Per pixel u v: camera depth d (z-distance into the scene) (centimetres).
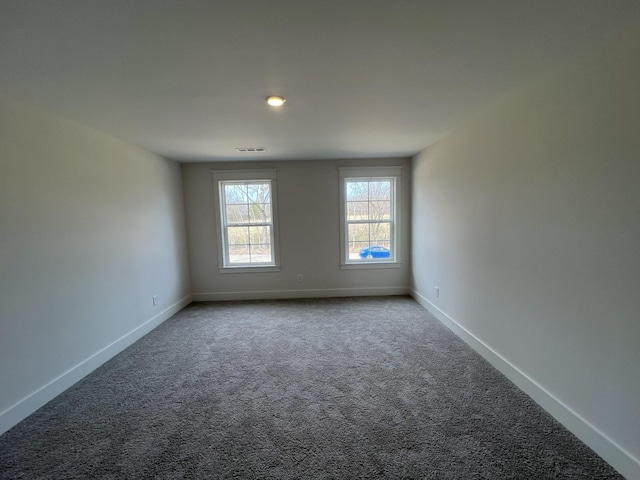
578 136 170
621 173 148
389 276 487
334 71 180
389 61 170
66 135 251
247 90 203
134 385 245
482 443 175
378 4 122
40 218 225
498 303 251
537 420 193
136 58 160
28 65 164
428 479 153
